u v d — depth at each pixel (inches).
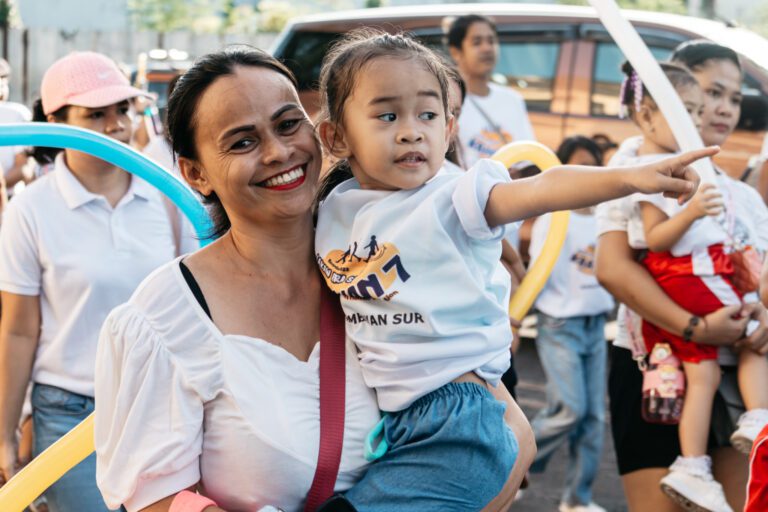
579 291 182.2
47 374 125.6
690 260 125.2
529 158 116.0
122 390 76.7
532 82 280.8
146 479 75.9
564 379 180.9
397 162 76.6
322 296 81.7
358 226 78.3
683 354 126.7
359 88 76.9
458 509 77.2
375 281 76.5
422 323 75.9
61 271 123.2
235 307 78.8
